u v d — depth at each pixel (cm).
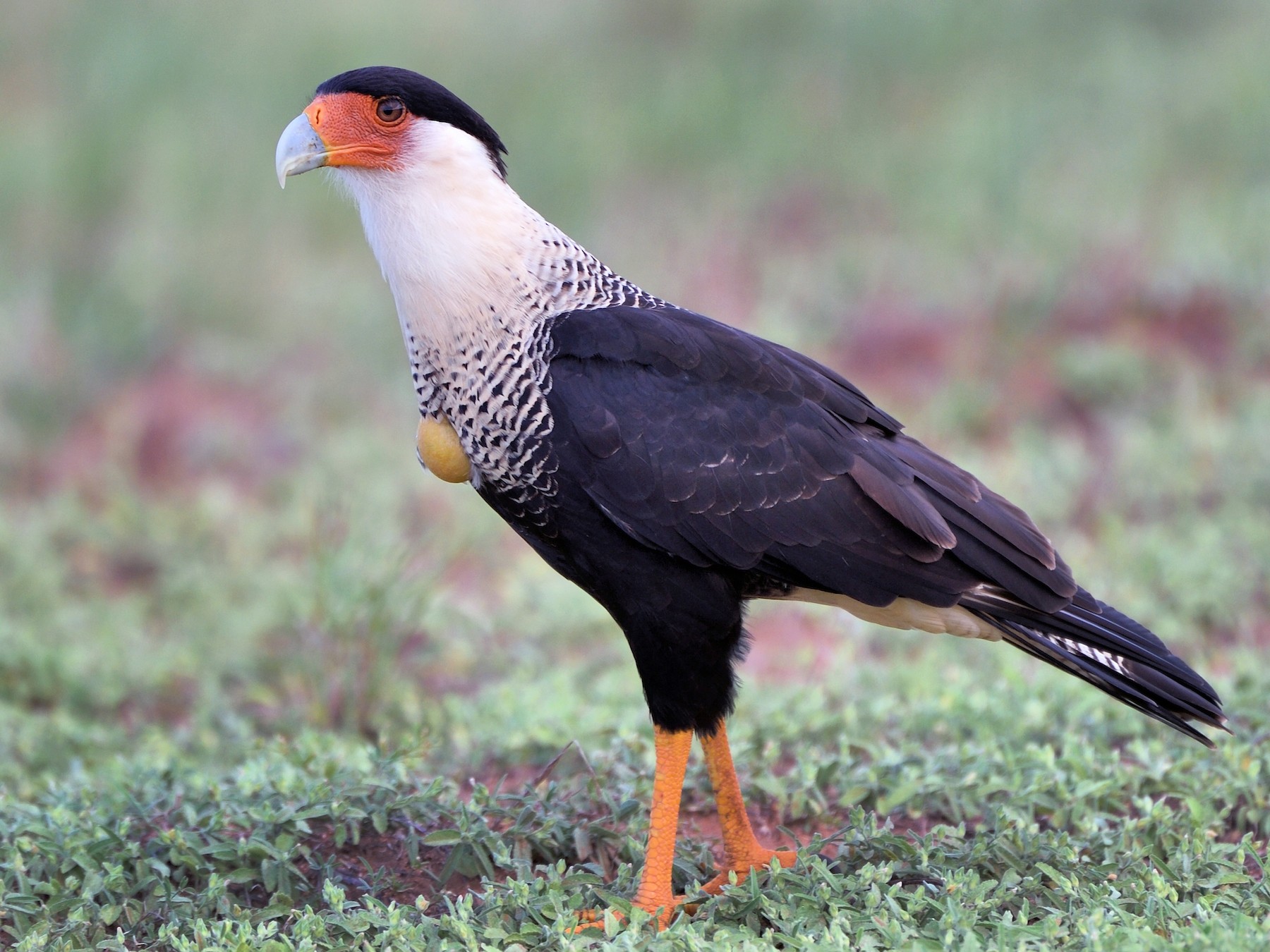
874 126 2302
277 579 1259
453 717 1000
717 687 697
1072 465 1341
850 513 693
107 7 2545
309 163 715
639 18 2706
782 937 609
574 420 686
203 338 1795
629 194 2112
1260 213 1773
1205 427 1355
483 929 636
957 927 598
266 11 2597
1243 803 772
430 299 709
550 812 754
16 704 1082
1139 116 2152
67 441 1622
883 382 1587
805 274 1828
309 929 633
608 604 714
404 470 1484
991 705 894
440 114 713
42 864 712
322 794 747
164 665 1126
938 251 1833
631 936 611
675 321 714
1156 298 1612
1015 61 2472
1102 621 696
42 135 2206
